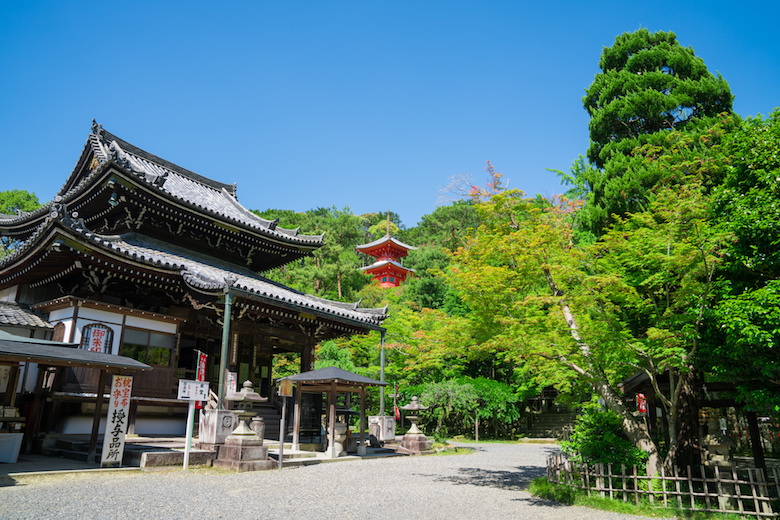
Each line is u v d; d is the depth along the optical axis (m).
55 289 18.62
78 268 15.66
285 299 17.55
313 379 15.85
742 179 8.59
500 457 19.39
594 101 22.83
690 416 10.36
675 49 21.02
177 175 26.45
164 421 17.55
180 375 18.00
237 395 13.74
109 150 18.28
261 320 20.58
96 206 20.03
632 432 10.21
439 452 21.05
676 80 19.75
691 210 9.16
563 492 9.60
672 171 14.98
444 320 12.89
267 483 10.84
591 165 21.81
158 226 20.81
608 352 10.06
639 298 9.79
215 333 20.55
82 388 15.02
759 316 7.25
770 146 8.15
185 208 20.11
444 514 8.17
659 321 9.57
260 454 13.16
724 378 8.95
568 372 13.38
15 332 15.82
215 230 21.92
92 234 15.13
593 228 18.75
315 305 19.22
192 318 19.34
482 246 11.31
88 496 8.59
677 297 9.19
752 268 8.05
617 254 10.57
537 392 31.25
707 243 8.42
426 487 11.12
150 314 17.03
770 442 15.98
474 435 32.91
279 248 24.55
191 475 11.55
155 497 8.73
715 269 8.88
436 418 33.56
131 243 18.58
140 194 18.75
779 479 7.94
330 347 29.80
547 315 11.37
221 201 26.70
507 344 10.92
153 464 12.02
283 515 7.71
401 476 12.93
